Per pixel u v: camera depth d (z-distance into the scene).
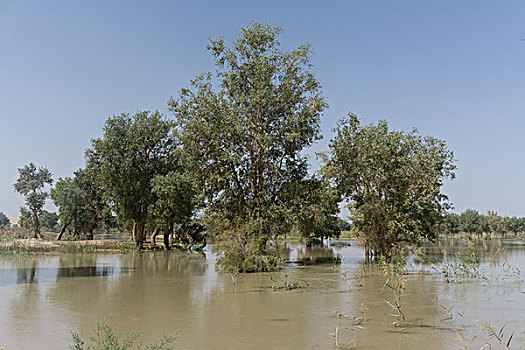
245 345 9.28
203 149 27.62
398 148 27.58
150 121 45.66
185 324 11.21
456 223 82.31
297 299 14.95
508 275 21.17
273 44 29.28
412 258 31.84
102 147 44.06
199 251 42.34
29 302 14.33
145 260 31.95
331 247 49.59
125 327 10.92
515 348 8.96
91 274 22.50
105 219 62.75
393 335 10.02
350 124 28.88
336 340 9.45
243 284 18.80
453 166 29.27
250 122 28.06
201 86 27.42
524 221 106.06
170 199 42.03
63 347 9.16
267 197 27.05
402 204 27.28
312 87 29.44
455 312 12.58
